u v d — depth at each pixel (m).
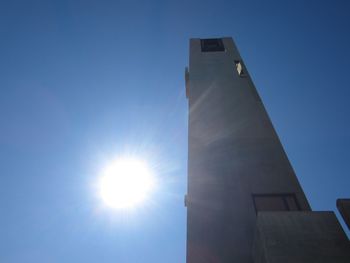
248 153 14.66
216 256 11.05
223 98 18.59
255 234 9.27
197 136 16.19
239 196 12.83
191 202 12.98
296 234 8.36
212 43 26.50
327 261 7.66
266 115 16.98
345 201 8.74
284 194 12.65
